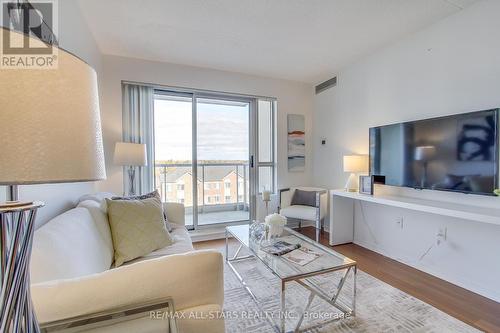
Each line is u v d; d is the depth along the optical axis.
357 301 2.01
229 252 3.11
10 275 0.54
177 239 2.11
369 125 3.26
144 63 3.35
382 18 2.42
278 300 2.03
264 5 2.23
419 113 2.64
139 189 3.32
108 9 2.27
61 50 0.54
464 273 2.25
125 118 3.28
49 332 0.71
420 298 2.06
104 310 0.78
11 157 0.46
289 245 2.09
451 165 2.24
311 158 4.42
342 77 3.73
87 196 2.12
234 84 3.86
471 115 2.10
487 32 2.09
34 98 0.49
